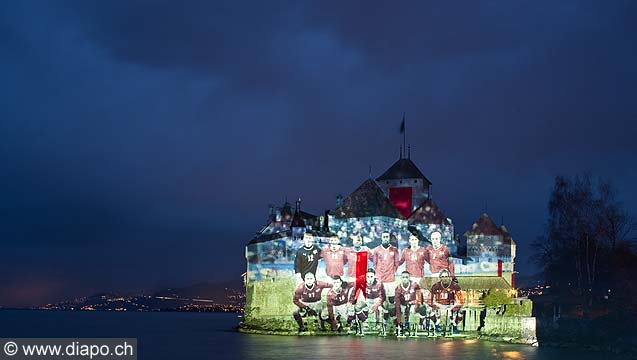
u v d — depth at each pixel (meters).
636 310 87.50
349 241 101.75
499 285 101.75
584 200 101.06
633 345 77.19
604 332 84.06
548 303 108.69
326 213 104.38
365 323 99.38
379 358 69.56
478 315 96.81
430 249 101.56
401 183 128.50
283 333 99.31
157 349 89.81
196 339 110.31
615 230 99.62
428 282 100.50
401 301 99.75
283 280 100.50
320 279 99.38
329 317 98.88
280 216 108.56
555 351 78.44
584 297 95.06
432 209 111.31
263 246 102.56
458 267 106.06
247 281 104.69
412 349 78.94
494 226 108.50
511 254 108.00
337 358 69.50
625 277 93.06
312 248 99.56
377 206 103.00
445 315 98.62
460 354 73.94
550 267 107.44
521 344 86.69
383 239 101.00
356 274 100.25
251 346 83.62
